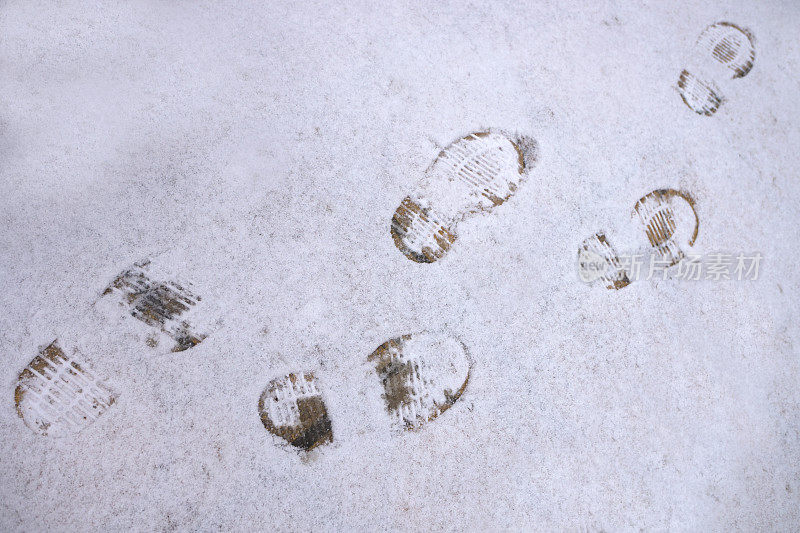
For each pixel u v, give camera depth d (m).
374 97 1.78
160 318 1.69
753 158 1.81
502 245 1.74
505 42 1.82
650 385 1.72
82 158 1.74
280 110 1.77
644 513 1.69
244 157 1.75
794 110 1.84
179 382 1.68
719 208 1.78
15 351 1.67
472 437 1.68
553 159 1.78
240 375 1.68
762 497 1.71
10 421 1.66
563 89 1.81
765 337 1.75
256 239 1.72
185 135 1.75
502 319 1.72
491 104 1.79
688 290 1.75
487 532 1.66
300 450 1.67
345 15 1.81
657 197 1.78
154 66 1.78
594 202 1.77
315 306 1.71
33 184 1.73
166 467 1.66
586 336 1.72
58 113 1.75
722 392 1.73
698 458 1.71
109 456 1.65
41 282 1.70
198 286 1.71
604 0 1.85
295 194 1.74
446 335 1.71
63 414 1.66
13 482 1.64
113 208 1.72
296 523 1.65
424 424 1.68
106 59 1.78
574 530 1.67
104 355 1.68
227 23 1.80
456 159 1.77
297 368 1.69
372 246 1.73
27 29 1.78
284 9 1.81
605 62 1.82
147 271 1.71
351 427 1.68
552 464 1.69
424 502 1.67
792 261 1.78
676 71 1.83
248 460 1.66
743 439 1.72
